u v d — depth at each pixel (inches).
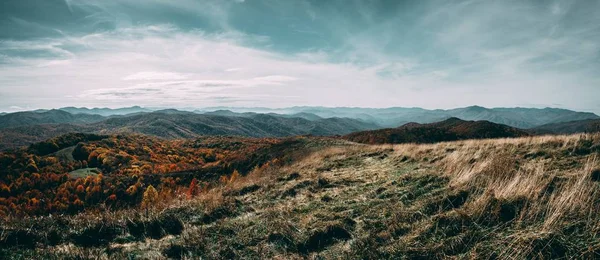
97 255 231.9
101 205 340.8
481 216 218.5
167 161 3703.3
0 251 230.7
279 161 1187.3
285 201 358.0
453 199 261.1
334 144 1422.2
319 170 546.9
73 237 264.4
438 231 214.1
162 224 290.5
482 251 183.3
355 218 268.7
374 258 197.9
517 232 193.0
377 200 303.0
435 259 187.9
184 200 372.8
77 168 3189.0
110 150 3567.9
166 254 236.2
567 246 170.7
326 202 327.6
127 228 281.7
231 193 428.5
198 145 4936.0
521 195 233.5
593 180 248.8
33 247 244.5
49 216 295.3
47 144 3636.8
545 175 278.5
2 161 2974.9
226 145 4692.4
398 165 480.1
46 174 2674.7
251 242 244.4
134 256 232.4
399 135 3693.4
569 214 199.0
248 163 1776.6
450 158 418.9
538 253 169.2
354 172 474.6
